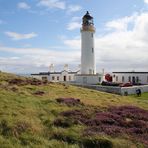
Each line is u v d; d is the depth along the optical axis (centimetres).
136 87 7031
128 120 2328
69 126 1945
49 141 1617
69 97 3459
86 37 9456
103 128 1906
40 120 2059
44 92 3638
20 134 1677
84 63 9525
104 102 3444
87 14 9550
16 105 2434
